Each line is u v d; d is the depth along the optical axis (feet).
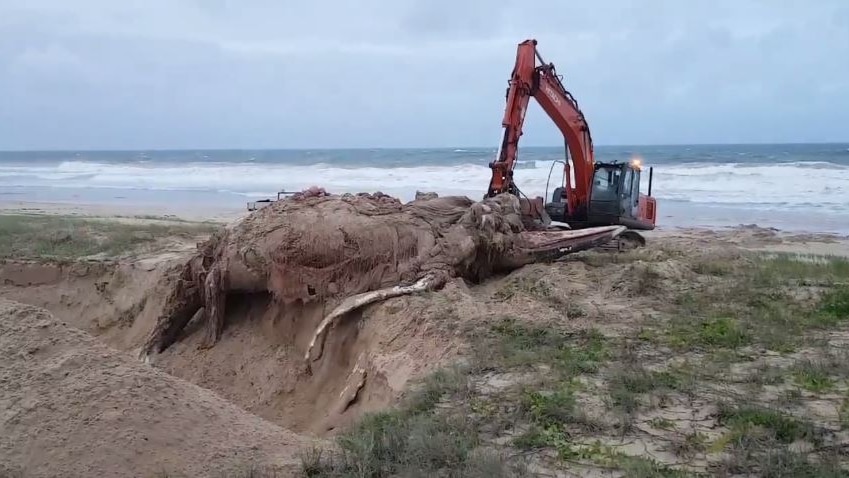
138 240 56.59
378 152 351.46
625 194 51.72
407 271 34.73
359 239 35.09
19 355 20.36
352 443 18.78
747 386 22.26
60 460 17.01
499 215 40.73
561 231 44.86
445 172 168.76
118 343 42.01
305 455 18.07
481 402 21.52
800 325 29.12
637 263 39.88
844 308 31.37
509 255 40.93
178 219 82.99
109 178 187.21
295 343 34.96
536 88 47.44
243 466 17.53
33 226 63.31
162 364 36.37
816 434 18.67
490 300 33.76
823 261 46.29
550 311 30.99
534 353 25.39
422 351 27.22
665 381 22.61
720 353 25.54
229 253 36.40
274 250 35.04
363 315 32.12
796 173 138.72
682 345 26.63
